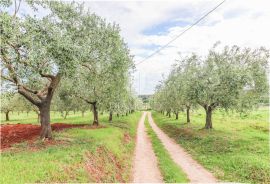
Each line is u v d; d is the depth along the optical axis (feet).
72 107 206.69
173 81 198.90
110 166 67.56
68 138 85.81
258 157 78.69
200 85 125.80
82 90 131.34
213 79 120.98
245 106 120.06
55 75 78.95
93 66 101.09
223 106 126.31
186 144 116.37
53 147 68.44
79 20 83.87
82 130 107.86
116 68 107.14
